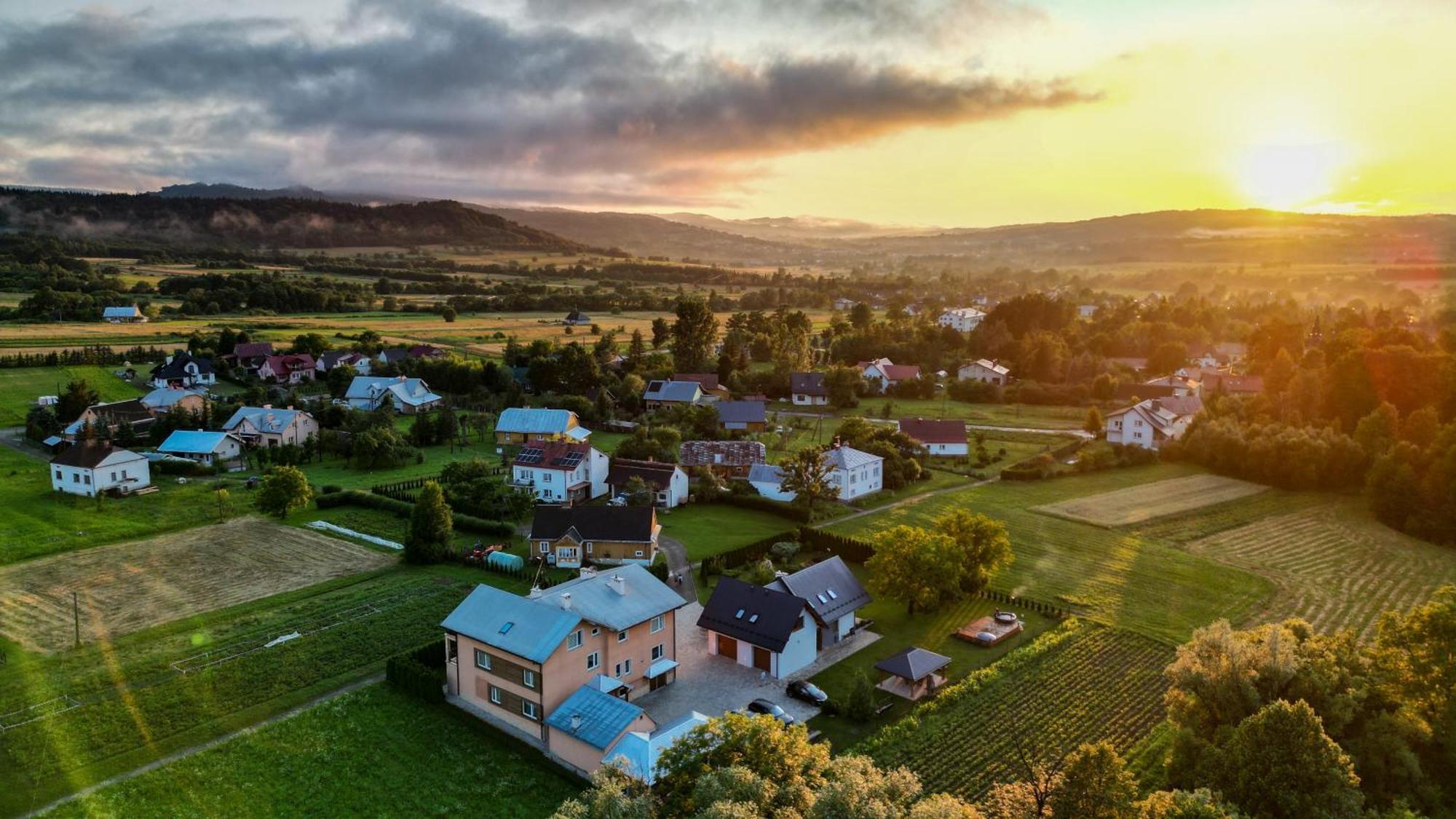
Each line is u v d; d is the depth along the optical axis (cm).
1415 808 4462
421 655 6200
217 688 5925
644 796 3691
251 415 13512
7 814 4566
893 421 16175
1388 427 11831
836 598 7069
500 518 9738
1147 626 7288
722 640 6788
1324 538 9750
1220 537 9775
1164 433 13612
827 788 3447
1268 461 11956
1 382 16475
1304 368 15688
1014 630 7219
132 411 14100
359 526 9606
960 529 7962
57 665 6225
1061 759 4528
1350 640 5247
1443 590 5016
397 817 4644
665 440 12788
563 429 13425
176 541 9069
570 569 8431
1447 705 4684
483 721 5619
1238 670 4869
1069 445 13912
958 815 3428
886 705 5981
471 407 16400
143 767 5038
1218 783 4353
